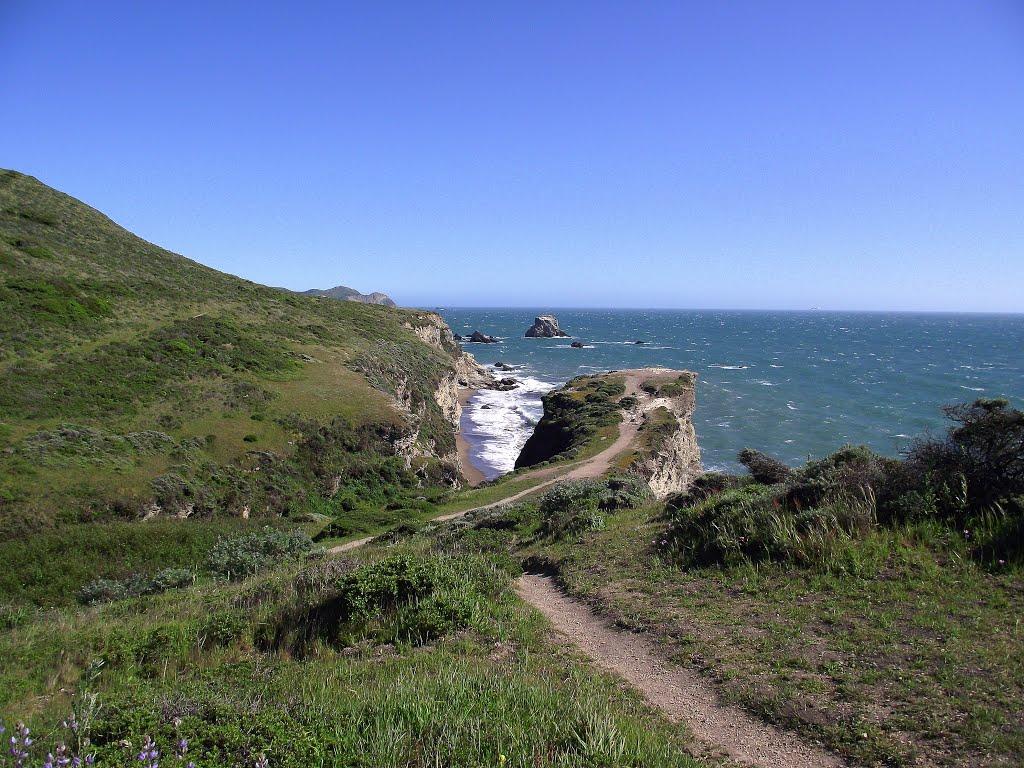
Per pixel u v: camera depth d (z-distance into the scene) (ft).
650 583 30.35
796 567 27.96
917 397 240.94
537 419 244.83
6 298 130.52
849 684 18.26
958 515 27.89
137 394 117.60
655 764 14.14
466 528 61.46
